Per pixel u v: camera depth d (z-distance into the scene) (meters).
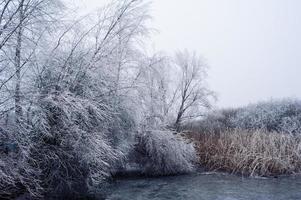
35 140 8.79
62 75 9.21
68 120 8.69
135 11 10.88
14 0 8.23
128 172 14.25
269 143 15.26
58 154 8.97
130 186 12.11
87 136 8.83
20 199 8.48
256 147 14.78
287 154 14.70
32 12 8.48
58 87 9.08
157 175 14.16
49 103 8.76
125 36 10.93
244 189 11.61
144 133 13.59
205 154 16.02
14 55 8.37
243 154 14.56
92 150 8.76
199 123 23.47
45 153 8.90
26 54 8.62
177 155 14.01
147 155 13.96
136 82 12.12
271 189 11.55
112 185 12.21
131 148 12.77
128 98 11.33
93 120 9.62
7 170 7.97
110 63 10.54
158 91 15.11
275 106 26.73
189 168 14.52
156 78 14.97
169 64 16.62
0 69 8.16
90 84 9.65
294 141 15.36
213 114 24.25
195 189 11.69
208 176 14.03
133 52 11.82
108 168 11.91
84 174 9.41
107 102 10.21
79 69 9.44
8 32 8.06
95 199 10.16
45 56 9.05
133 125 11.73
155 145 13.66
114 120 10.68
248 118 25.72
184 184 12.50
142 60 12.42
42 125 8.60
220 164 15.17
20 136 8.07
